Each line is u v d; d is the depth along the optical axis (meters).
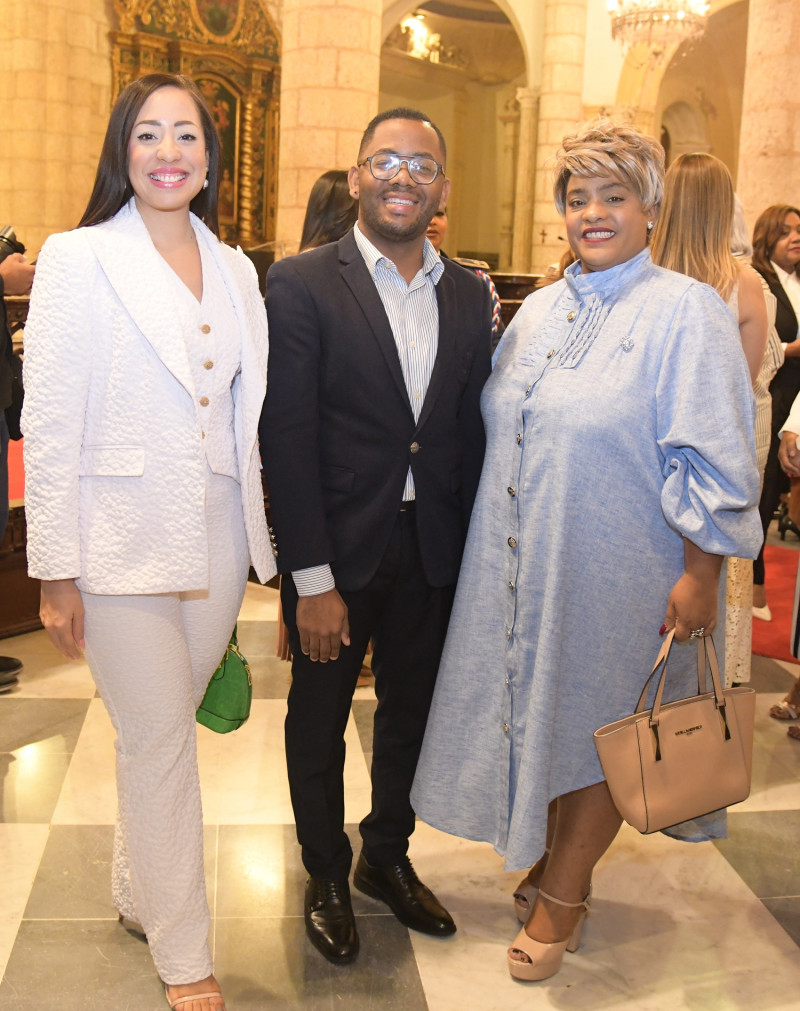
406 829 2.44
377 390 2.11
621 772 2.01
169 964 2.04
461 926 2.41
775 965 2.31
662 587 2.11
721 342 2.00
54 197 12.44
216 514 2.01
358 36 7.71
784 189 7.29
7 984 2.14
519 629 2.14
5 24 12.05
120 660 1.93
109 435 1.87
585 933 2.40
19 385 3.30
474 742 2.25
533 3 13.16
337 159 7.84
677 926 2.45
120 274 1.84
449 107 19.44
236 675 2.24
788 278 4.63
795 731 3.50
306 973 2.22
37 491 1.84
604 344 2.07
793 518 3.76
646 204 2.07
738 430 1.97
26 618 4.25
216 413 1.97
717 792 2.09
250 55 14.72
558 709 2.13
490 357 2.31
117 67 13.22
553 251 12.67
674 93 16.50
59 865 2.57
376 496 2.15
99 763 3.11
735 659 3.30
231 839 2.72
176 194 1.88
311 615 2.14
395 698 2.38
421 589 2.26
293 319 2.08
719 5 12.95
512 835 2.09
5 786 2.95
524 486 2.12
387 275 2.14
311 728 2.28
